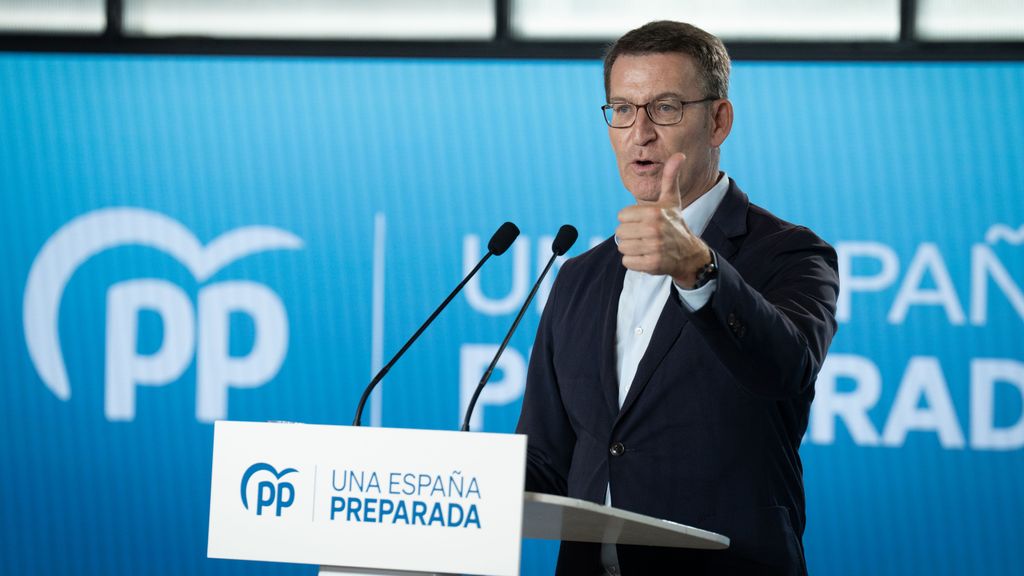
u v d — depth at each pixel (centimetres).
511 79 1295
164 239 1292
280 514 435
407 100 1298
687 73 614
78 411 1285
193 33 1323
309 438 436
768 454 584
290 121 1302
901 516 1222
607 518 443
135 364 1285
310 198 1292
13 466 1283
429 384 1264
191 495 1277
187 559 1273
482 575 416
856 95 1266
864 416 1229
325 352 1275
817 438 1230
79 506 1280
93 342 1288
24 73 1315
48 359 1288
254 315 1283
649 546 577
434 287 1277
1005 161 1246
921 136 1255
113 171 1302
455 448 424
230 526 438
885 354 1232
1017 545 1213
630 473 584
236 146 1300
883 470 1226
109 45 1313
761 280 596
